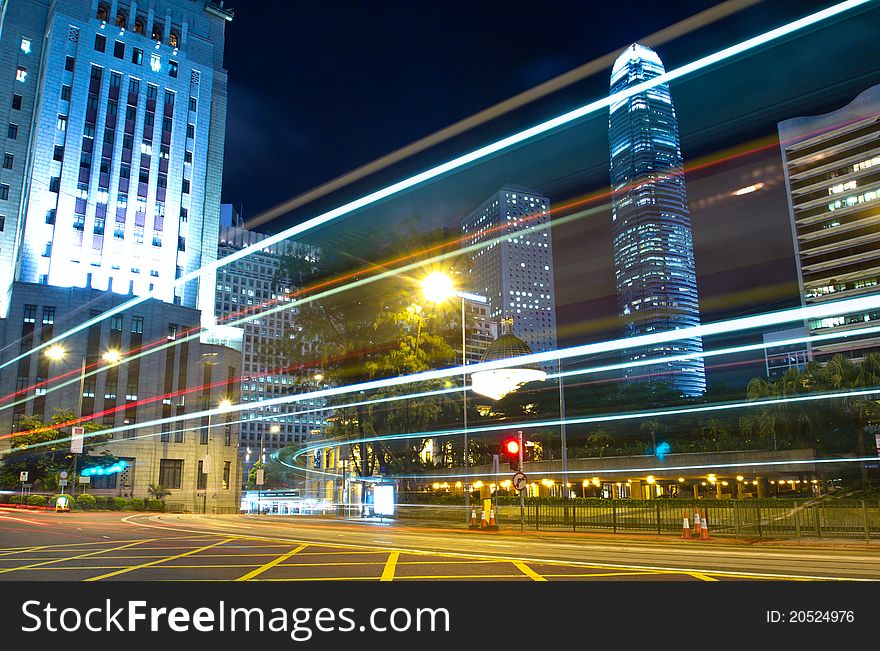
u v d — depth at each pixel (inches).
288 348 1879.9
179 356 3582.7
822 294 5442.9
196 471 3516.2
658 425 3083.2
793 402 2440.9
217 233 4170.8
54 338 3223.4
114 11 3860.7
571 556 640.4
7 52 3720.5
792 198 5762.8
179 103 4008.4
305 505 4104.3
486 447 2765.7
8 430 3053.6
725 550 761.6
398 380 1806.1
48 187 3447.3
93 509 2630.4
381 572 491.5
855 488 2247.8
